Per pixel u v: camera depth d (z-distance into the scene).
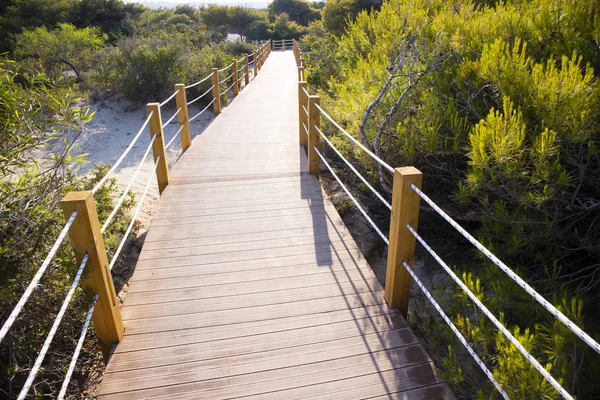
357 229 5.20
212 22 49.91
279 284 3.26
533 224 3.44
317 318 2.90
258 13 52.19
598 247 3.31
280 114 9.09
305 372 2.48
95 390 2.96
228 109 9.71
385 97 4.85
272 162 5.95
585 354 2.44
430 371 2.49
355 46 8.14
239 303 3.05
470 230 4.81
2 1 23.62
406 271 2.88
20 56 16.52
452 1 6.72
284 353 2.61
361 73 5.82
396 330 2.79
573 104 3.20
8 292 2.53
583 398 2.42
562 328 2.33
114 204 5.35
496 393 2.39
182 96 6.35
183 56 13.34
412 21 6.32
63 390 1.97
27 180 3.10
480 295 2.73
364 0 16.78
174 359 2.56
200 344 2.68
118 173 8.52
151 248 3.77
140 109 12.51
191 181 5.29
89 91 13.64
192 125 11.50
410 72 4.48
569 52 4.09
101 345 2.67
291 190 5.00
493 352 2.79
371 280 3.30
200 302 3.07
